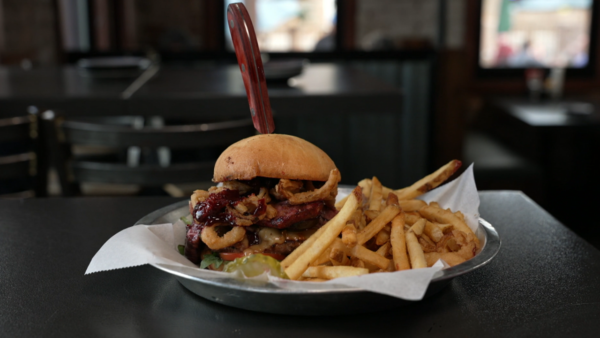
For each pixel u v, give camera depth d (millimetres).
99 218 759
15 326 479
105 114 1550
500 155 3025
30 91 1622
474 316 492
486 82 4203
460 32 4211
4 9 2668
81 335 467
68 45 3703
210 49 4746
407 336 464
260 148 532
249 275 471
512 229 704
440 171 671
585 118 2490
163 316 496
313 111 1564
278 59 2844
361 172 2512
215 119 1957
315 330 474
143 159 1804
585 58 4152
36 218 758
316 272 512
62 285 554
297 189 545
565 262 602
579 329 470
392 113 1595
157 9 4711
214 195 538
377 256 540
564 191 2504
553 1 4090
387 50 2727
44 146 1074
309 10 4617
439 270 482
